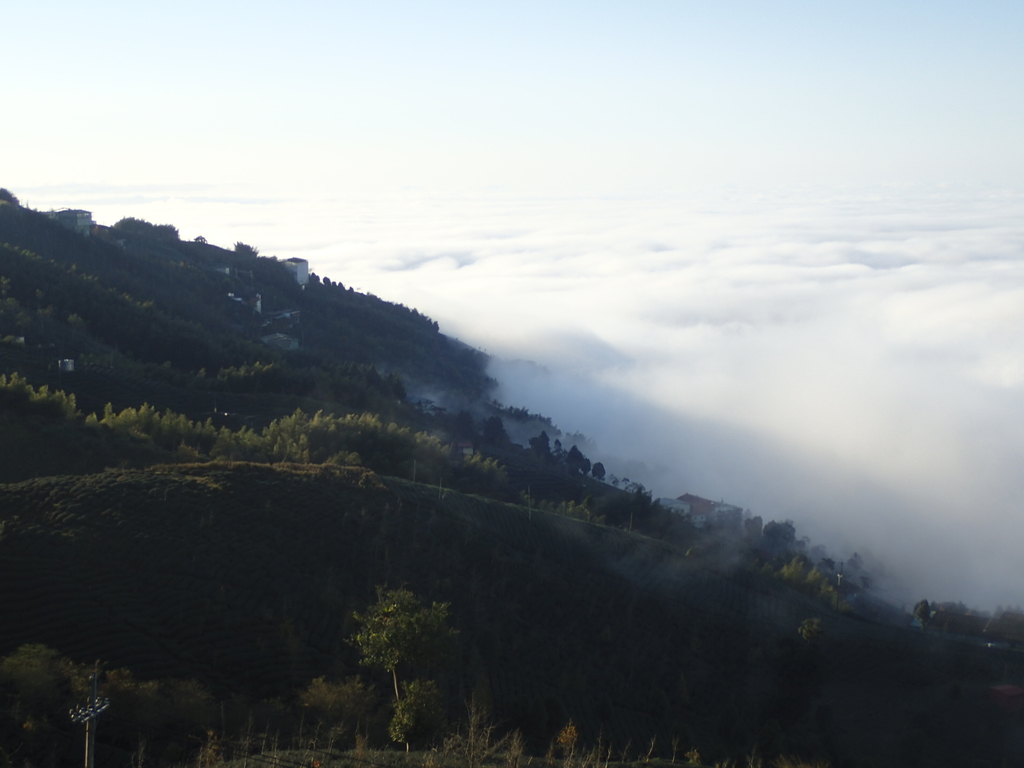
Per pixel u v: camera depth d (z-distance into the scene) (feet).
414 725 111.96
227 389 388.16
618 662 177.88
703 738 155.63
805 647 181.16
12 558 146.10
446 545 201.77
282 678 132.77
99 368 354.13
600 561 230.07
